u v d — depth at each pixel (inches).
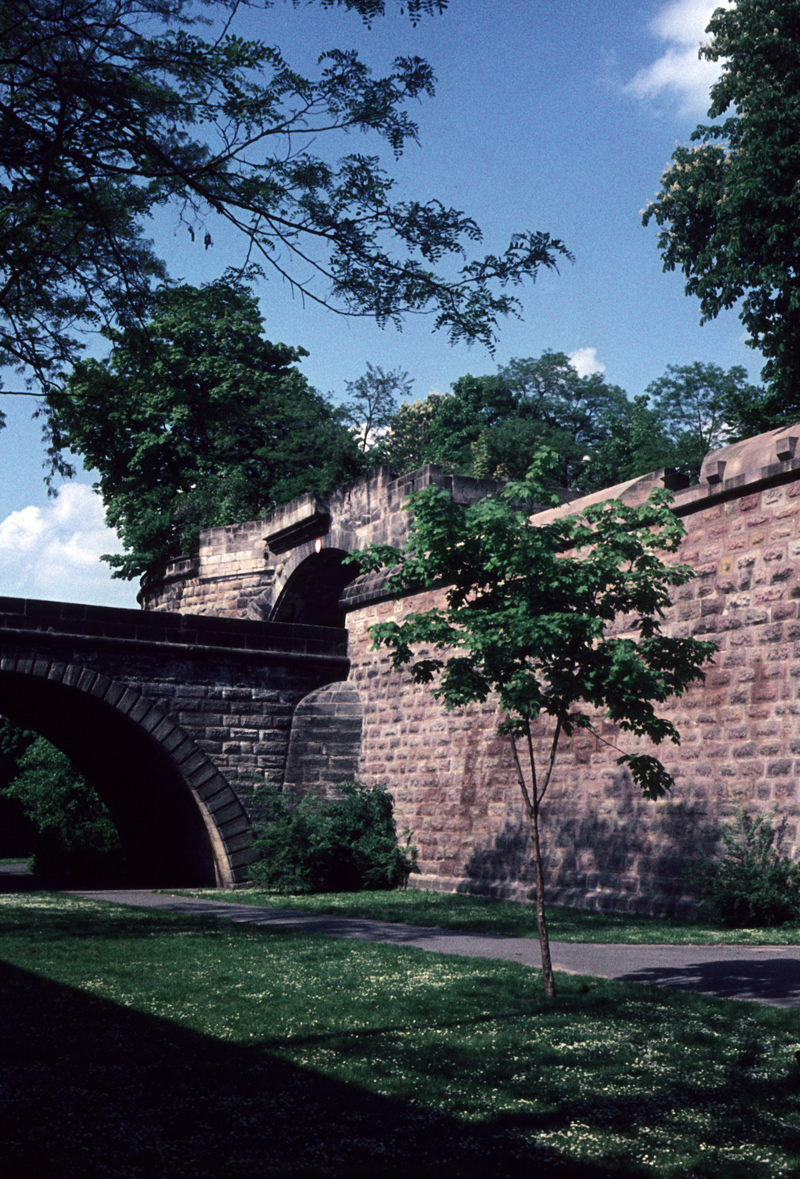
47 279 400.5
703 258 872.9
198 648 1056.8
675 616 738.8
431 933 608.1
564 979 409.7
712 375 2420.0
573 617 375.2
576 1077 265.7
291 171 367.9
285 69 356.8
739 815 659.4
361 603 1141.7
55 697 1109.7
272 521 1611.7
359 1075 268.1
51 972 435.5
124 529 1963.6
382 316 390.6
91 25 346.9
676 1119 231.1
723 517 713.6
